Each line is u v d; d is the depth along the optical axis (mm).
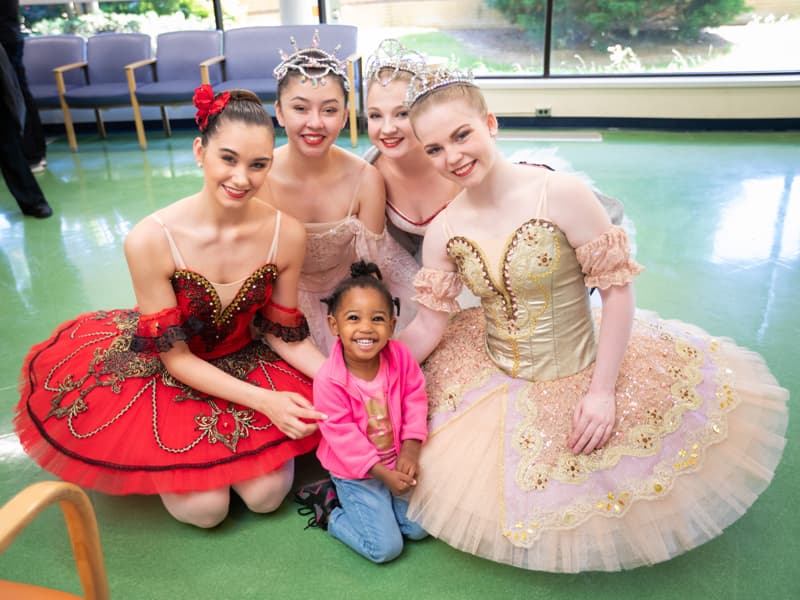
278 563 1890
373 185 2330
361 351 1840
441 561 1887
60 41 6848
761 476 1762
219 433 1957
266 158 1847
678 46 6637
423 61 2115
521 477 1750
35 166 5957
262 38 6512
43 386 2119
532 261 1801
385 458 1902
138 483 1894
